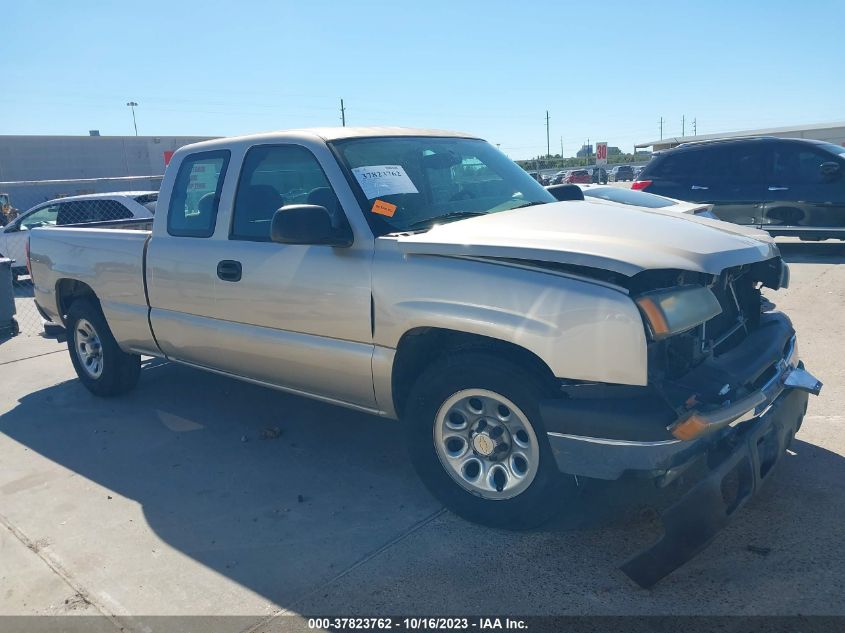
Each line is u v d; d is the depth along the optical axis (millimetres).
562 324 3057
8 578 3375
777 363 3531
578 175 41781
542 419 3139
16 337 8742
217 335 4539
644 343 2930
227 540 3609
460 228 3627
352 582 3195
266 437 4891
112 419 5398
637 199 9703
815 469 3980
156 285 4895
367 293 3693
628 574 3020
